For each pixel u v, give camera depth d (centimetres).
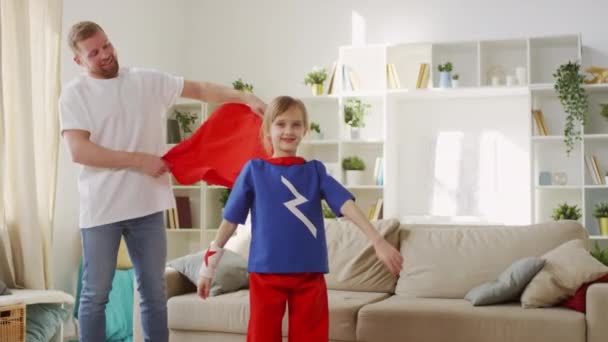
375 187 602
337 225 393
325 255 218
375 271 365
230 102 293
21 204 432
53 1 471
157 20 649
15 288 424
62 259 514
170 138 644
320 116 656
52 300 395
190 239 678
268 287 214
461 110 623
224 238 226
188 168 285
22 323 362
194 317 335
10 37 434
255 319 215
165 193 275
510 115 609
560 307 299
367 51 637
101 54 261
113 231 266
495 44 588
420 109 634
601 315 277
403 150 638
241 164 291
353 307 311
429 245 357
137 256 274
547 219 592
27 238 430
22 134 432
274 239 213
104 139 265
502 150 610
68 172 522
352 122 621
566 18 589
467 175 618
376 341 303
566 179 583
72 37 260
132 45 612
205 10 693
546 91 575
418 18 627
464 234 358
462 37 614
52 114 468
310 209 217
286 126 223
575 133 554
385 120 604
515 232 349
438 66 592
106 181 264
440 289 339
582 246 312
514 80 576
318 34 657
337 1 653
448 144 625
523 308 297
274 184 218
